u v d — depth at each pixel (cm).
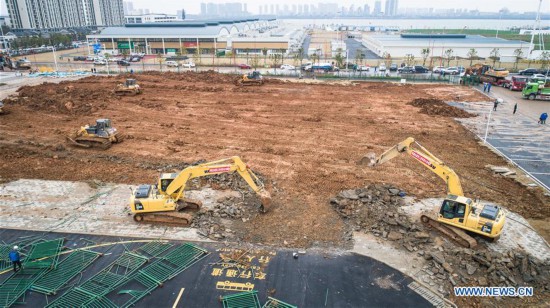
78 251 1978
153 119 4225
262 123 4109
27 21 17425
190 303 1642
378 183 2728
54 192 2577
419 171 2955
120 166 2994
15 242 2052
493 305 1627
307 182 2734
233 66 8806
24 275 1812
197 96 5275
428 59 9912
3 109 4281
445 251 1955
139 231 2153
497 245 2014
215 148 3391
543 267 1842
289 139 3631
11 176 2798
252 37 11388
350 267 1858
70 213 2328
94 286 1739
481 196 2564
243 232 2139
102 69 8144
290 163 3075
